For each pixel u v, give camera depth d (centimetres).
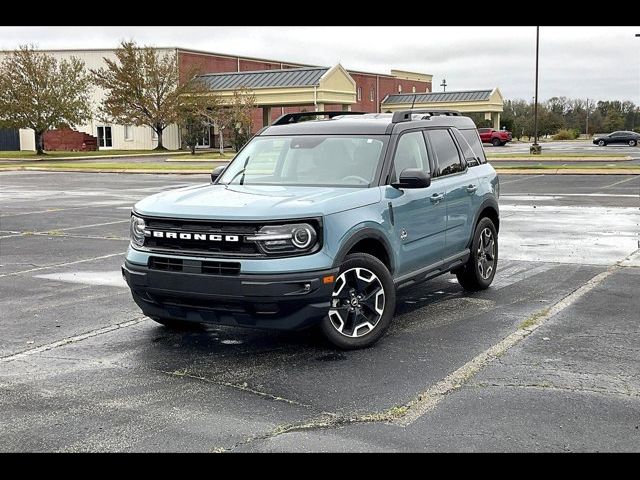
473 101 7525
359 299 629
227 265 578
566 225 1412
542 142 8450
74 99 5697
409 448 427
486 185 855
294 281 571
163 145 6500
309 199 613
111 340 667
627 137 6531
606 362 584
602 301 796
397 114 742
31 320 741
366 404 498
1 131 6750
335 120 771
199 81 5738
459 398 507
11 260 1100
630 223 1428
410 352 620
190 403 505
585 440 436
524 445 429
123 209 1847
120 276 971
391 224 667
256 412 487
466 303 799
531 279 923
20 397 519
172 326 702
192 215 595
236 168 748
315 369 577
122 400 512
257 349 634
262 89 5550
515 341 648
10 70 5506
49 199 2152
